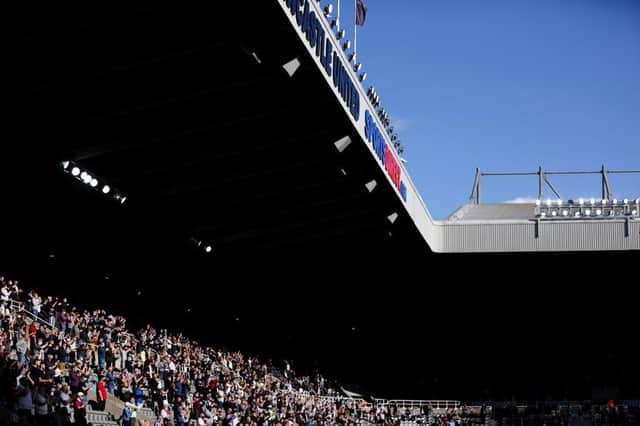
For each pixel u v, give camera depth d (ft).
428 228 243.40
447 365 301.63
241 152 173.88
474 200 299.58
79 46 131.54
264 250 241.35
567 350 298.97
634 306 291.79
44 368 123.85
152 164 172.55
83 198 177.88
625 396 286.66
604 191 280.31
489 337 301.63
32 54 130.93
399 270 267.18
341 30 159.53
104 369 143.95
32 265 192.44
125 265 221.66
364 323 301.22
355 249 247.29
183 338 217.56
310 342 303.07
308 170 191.42
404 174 215.10
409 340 303.68
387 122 198.29
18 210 179.32
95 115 147.64
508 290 285.43
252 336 278.26
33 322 137.69
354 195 205.87
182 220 204.95
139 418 138.00
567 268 266.77
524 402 276.62
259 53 140.87
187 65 142.92
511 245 250.16
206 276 255.91
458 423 249.96
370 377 301.43
